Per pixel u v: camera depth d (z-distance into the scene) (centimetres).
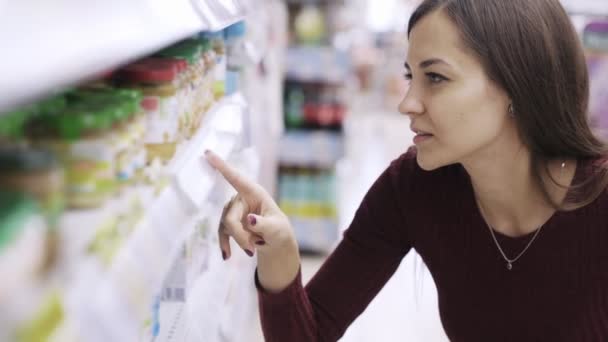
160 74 110
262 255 138
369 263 162
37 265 55
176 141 118
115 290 67
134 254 75
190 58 135
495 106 129
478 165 138
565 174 136
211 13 118
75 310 58
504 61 124
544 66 126
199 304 150
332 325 158
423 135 134
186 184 105
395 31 1187
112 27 67
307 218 463
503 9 124
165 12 91
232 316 188
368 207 162
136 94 96
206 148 131
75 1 63
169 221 92
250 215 129
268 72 375
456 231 148
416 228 155
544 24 125
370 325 361
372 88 1123
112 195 81
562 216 135
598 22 382
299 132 462
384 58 1137
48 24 55
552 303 141
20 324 48
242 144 188
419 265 441
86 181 75
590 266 136
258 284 143
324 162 455
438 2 127
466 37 124
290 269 139
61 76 51
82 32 60
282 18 427
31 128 75
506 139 134
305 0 450
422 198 152
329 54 441
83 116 77
